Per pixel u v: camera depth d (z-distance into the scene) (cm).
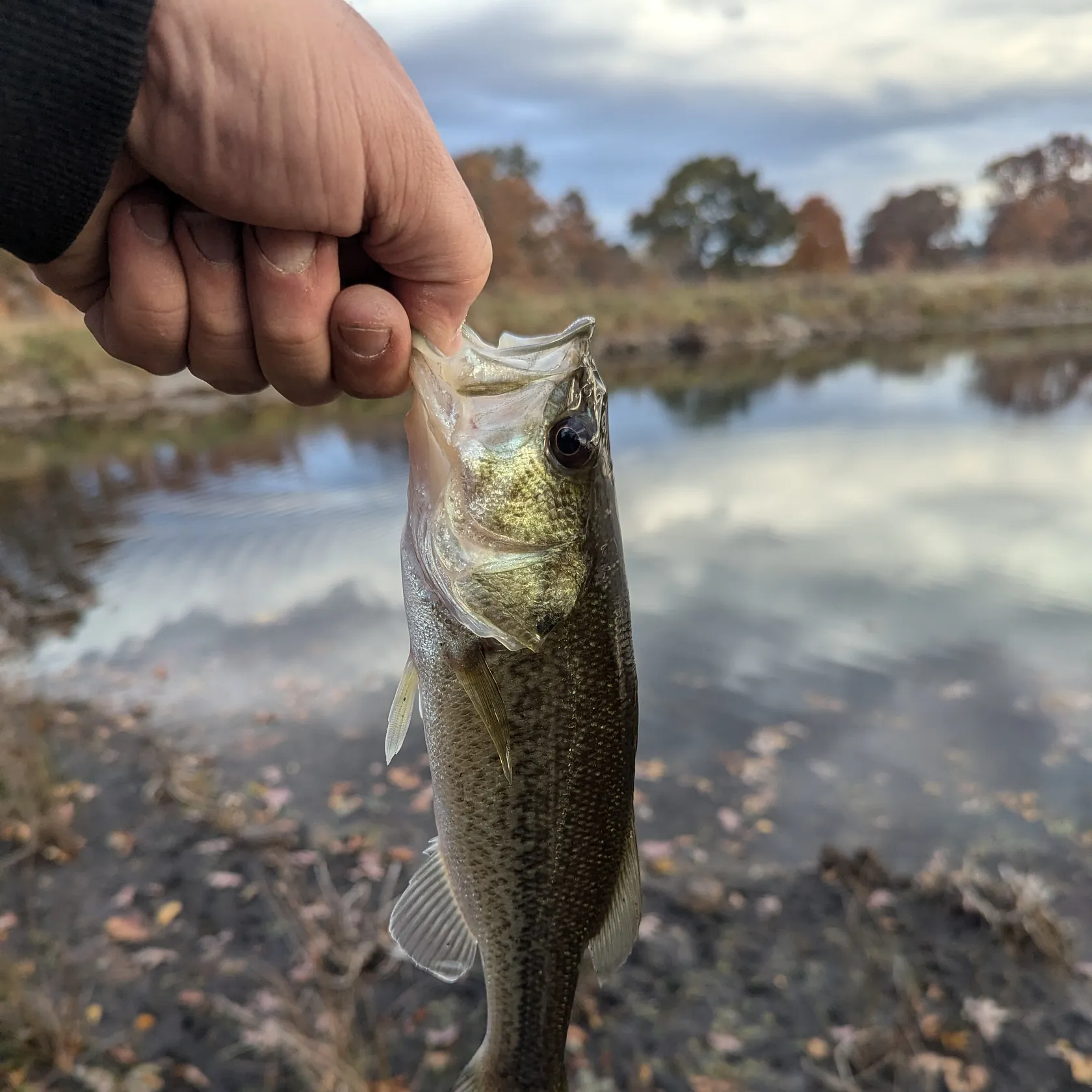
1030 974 52
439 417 24
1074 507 150
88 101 18
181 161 20
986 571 124
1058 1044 47
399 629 113
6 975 49
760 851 66
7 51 17
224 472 206
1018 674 94
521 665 26
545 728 26
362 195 21
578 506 26
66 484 199
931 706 88
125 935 56
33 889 60
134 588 130
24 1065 45
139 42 18
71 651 108
